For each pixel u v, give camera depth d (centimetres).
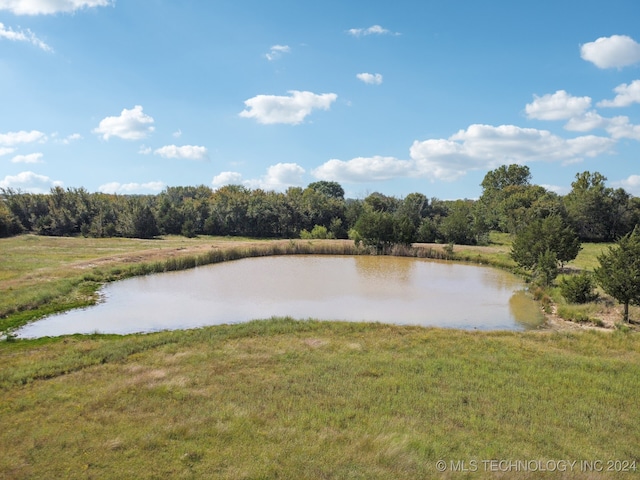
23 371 1445
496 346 1809
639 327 2228
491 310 2742
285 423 1077
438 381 1384
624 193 8488
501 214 8856
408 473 858
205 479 831
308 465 881
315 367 1504
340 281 3700
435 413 1159
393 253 5556
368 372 1455
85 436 1005
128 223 7312
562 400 1261
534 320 2506
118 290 3170
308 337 1922
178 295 3034
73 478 841
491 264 4772
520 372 1491
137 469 870
